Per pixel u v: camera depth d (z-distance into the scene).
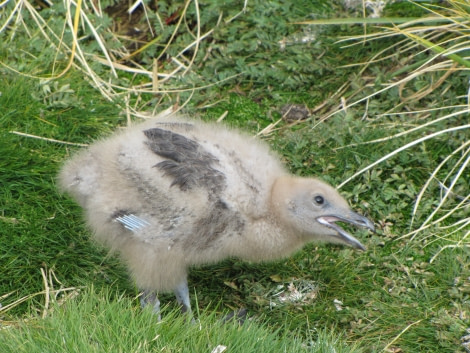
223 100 9.05
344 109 8.72
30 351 5.83
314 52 9.31
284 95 9.11
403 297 7.25
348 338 6.94
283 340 6.33
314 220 6.79
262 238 6.80
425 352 6.85
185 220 6.44
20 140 8.07
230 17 9.59
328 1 9.68
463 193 8.14
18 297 7.03
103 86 9.00
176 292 6.97
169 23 9.76
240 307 7.21
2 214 7.48
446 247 7.63
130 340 5.94
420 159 8.29
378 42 9.29
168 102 8.99
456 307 7.14
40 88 8.52
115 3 9.90
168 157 6.52
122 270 7.30
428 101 8.87
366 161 8.23
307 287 7.38
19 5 9.23
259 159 6.94
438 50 8.58
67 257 7.30
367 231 7.79
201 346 6.02
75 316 6.14
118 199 6.54
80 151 7.38
